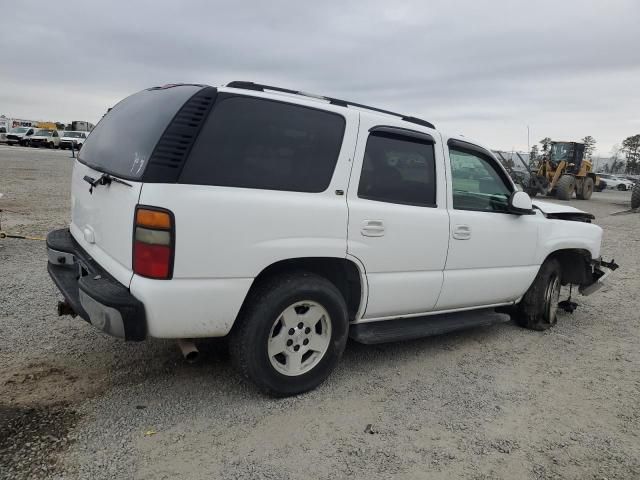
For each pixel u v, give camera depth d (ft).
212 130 10.01
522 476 9.36
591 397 12.69
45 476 8.38
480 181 14.99
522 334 17.22
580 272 18.90
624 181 159.02
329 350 11.87
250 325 10.61
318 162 11.30
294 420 10.65
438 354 14.88
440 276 13.71
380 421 10.86
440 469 9.37
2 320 14.79
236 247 10.05
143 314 9.50
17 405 10.40
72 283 11.60
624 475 9.57
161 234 9.34
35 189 48.21
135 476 8.56
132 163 10.09
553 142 85.71
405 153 12.98
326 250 11.27
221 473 8.80
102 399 10.91
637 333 17.97
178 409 10.73
